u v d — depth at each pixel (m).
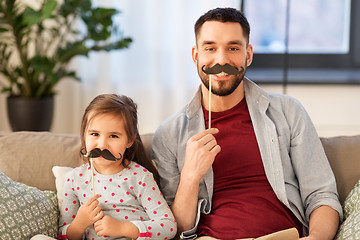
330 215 1.66
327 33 4.11
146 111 4.04
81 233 1.61
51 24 3.77
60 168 1.78
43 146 1.88
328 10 4.09
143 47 3.95
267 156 1.76
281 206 1.72
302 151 1.76
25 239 1.55
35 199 1.65
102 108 1.62
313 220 1.66
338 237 1.61
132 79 3.99
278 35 4.11
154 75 3.97
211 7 3.87
